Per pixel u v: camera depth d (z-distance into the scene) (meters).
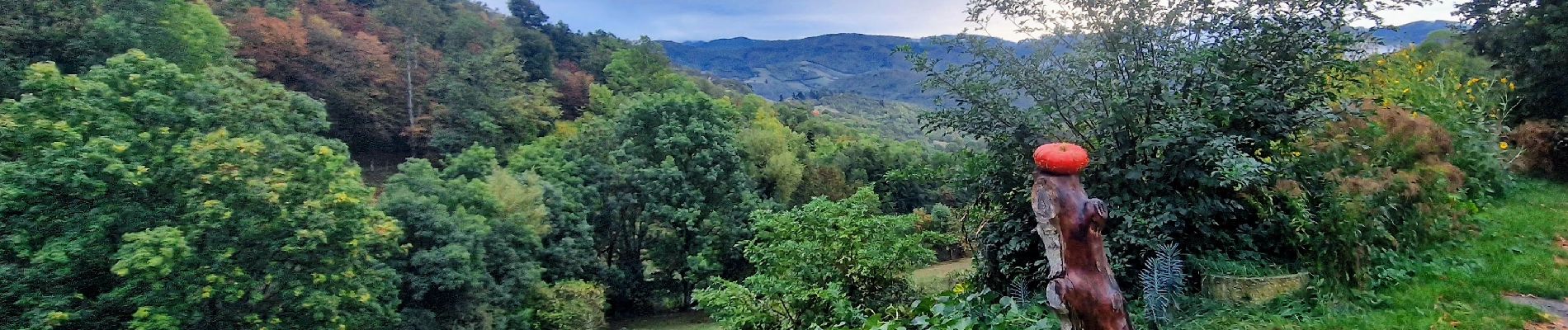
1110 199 5.20
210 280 12.97
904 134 96.56
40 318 11.62
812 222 10.06
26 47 24.95
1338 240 4.85
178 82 15.29
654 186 26.75
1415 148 6.34
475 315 19.97
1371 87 9.48
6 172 12.06
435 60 53.41
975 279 6.44
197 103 15.63
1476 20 11.59
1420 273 5.13
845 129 66.38
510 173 26.66
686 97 29.77
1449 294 4.69
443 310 20.00
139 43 27.41
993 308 4.88
